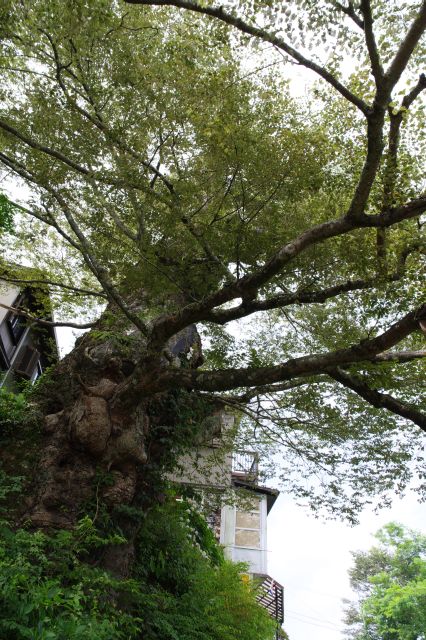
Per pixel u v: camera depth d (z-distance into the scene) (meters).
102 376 7.70
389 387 6.26
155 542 8.30
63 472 6.53
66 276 11.05
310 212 7.29
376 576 29.48
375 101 4.61
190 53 6.97
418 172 5.64
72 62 7.25
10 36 6.78
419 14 4.12
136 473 7.16
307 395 8.13
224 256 6.85
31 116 7.69
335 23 4.80
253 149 6.18
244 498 10.48
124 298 9.03
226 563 10.70
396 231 6.00
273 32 4.90
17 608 3.62
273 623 10.51
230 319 6.30
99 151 7.46
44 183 7.11
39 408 7.73
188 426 8.59
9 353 15.51
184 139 7.48
